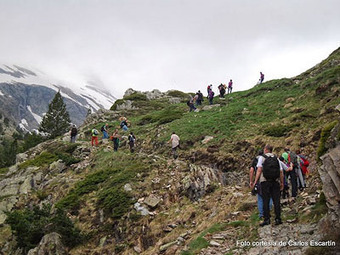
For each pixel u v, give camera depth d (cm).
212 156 1950
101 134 3859
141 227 1523
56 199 2233
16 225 1766
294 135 1827
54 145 3694
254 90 3375
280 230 891
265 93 3119
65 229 1628
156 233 1438
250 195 1350
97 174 2245
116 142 2723
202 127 2469
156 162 2138
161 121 3209
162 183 1820
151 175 1952
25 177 2817
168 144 2414
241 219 1116
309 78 2950
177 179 1803
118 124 4084
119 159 2455
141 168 2075
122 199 1758
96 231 1648
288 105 2447
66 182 2406
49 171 2811
